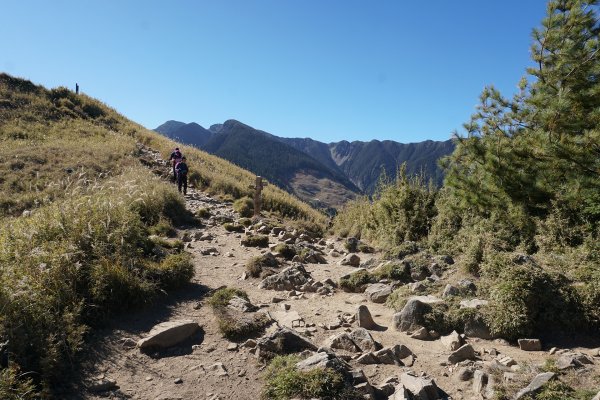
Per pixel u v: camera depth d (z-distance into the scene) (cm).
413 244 1077
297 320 674
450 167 1100
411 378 488
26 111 3033
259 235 1280
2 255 682
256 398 475
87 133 2962
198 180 2353
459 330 633
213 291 805
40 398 441
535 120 1004
